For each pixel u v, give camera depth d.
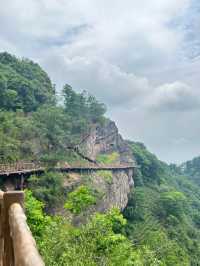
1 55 107.38
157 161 130.00
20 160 54.78
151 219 84.19
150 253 19.59
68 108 103.62
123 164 98.06
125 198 85.19
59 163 62.12
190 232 85.75
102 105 110.31
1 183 42.88
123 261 17.19
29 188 47.62
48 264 14.35
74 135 87.12
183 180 158.00
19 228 3.60
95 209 57.62
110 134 108.19
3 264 4.50
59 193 50.62
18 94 87.75
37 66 116.19
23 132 63.62
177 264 40.91
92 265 15.13
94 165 76.56
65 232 16.50
